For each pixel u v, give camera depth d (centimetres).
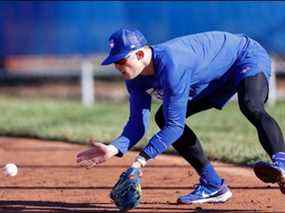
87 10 5128
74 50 5166
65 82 6053
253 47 1903
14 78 6059
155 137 1738
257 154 2783
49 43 5231
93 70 5472
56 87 5866
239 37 1919
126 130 1847
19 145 3309
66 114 4391
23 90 5772
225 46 1870
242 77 1856
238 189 2259
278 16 4919
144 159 1733
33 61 5709
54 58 5372
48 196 2197
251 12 4919
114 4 5069
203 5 4941
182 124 1753
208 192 2034
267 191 2220
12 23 5300
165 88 1747
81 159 1719
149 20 5016
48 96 5472
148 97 1872
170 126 1742
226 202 2066
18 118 4209
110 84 5897
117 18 5072
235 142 3161
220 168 2642
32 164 2798
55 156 2975
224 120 3984
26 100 5191
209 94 1934
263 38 4925
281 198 2116
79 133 3534
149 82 1816
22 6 5266
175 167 2661
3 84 6006
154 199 2112
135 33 1733
